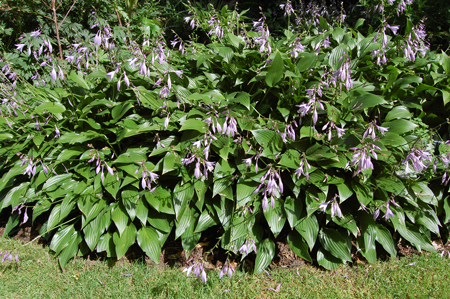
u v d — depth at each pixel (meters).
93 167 3.27
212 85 3.48
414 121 3.38
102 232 3.11
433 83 3.60
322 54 3.60
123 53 4.45
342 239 3.05
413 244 3.29
